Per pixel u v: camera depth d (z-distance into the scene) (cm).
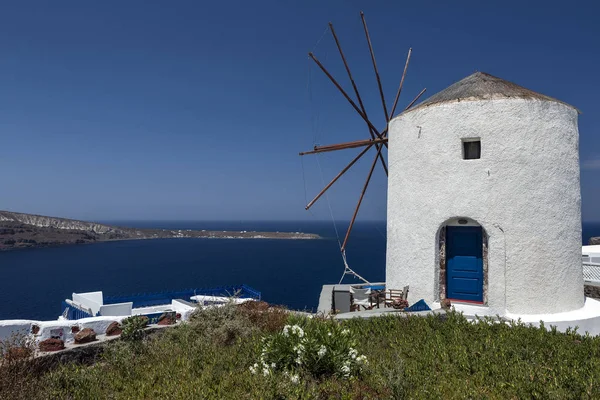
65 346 754
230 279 5825
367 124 1347
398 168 1169
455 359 648
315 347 601
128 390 545
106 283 5606
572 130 1064
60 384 576
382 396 524
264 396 495
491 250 1001
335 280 5638
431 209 1066
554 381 551
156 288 5050
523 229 988
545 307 984
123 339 787
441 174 1055
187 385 538
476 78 1128
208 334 786
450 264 1079
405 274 1122
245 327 806
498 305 986
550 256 994
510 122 1002
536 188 995
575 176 1066
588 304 1084
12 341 685
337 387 543
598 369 590
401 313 902
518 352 672
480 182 1012
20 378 557
